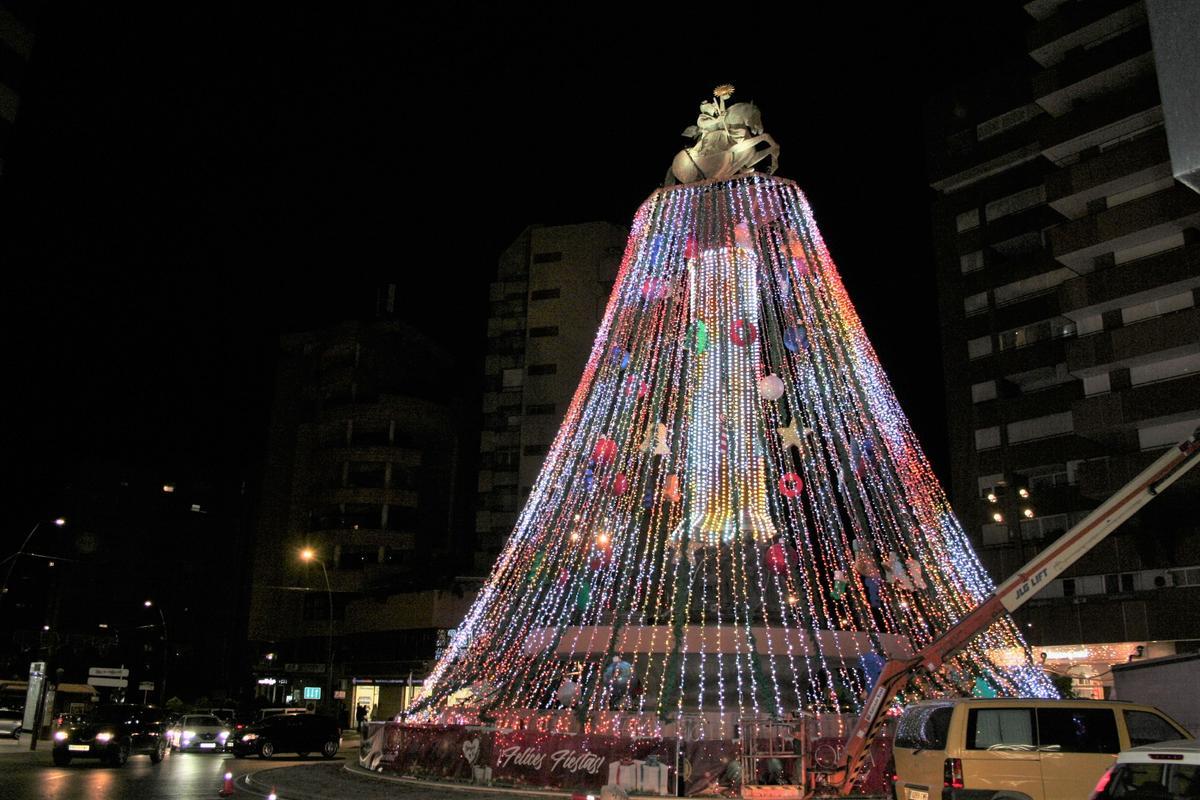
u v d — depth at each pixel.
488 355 66.88
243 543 74.12
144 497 74.31
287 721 28.62
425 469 69.62
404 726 20.19
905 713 11.48
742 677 20.38
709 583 21.58
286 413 70.81
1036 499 42.38
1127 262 37.69
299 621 64.44
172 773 22.58
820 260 23.66
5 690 55.38
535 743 17.27
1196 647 32.84
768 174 24.25
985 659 22.55
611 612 22.42
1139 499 12.96
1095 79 40.28
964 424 46.06
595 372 25.39
